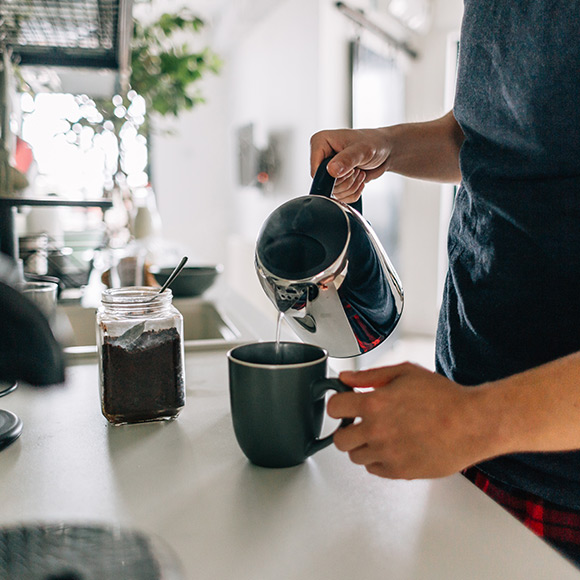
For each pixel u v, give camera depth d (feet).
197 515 1.59
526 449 1.34
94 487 1.75
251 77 16.39
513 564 1.37
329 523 1.55
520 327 2.31
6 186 3.80
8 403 2.53
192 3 15.65
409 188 14.93
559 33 2.04
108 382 2.20
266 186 15.07
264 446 1.83
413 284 15.20
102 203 3.56
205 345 3.46
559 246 2.17
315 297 1.92
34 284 2.96
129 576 1.27
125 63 4.63
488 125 2.43
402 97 14.52
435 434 1.37
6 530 1.46
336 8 11.59
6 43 4.19
